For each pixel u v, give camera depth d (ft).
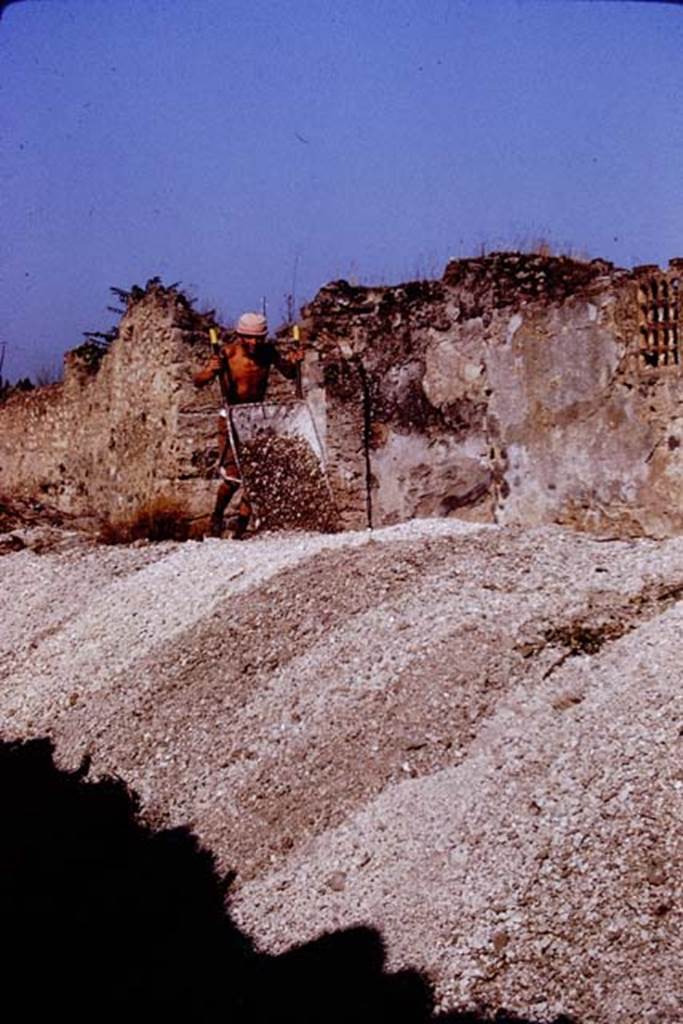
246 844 20.98
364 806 20.66
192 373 46.26
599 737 20.26
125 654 29.01
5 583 36.73
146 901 20.39
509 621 24.48
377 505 39.34
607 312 34.50
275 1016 16.83
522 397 36.63
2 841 23.08
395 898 18.47
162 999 17.69
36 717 28.37
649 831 18.06
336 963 17.58
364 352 39.68
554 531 30.45
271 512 36.76
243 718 24.36
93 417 56.44
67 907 20.52
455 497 38.24
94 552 38.75
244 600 28.89
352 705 23.20
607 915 16.94
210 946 18.83
